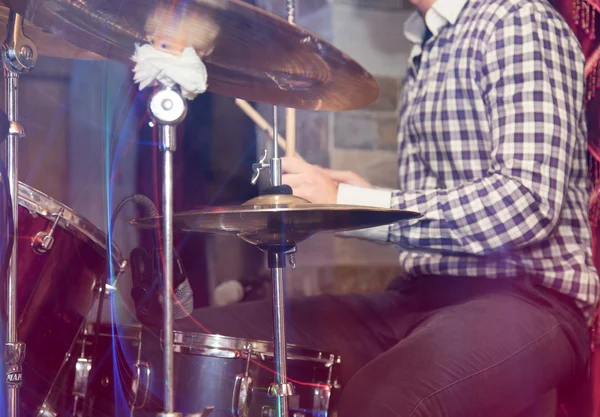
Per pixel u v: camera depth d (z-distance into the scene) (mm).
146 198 1172
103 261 1145
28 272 977
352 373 1349
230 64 1010
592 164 1499
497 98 1298
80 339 1160
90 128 2811
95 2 803
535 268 1295
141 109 2605
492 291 1284
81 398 1124
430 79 1437
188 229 1039
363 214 882
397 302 1450
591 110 1500
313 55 955
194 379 1014
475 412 1072
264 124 1487
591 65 1506
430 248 1321
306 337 1373
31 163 2812
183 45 928
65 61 2777
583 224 1368
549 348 1191
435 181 1482
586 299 1299
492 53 1312
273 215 842
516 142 1248
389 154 2662
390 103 2662
